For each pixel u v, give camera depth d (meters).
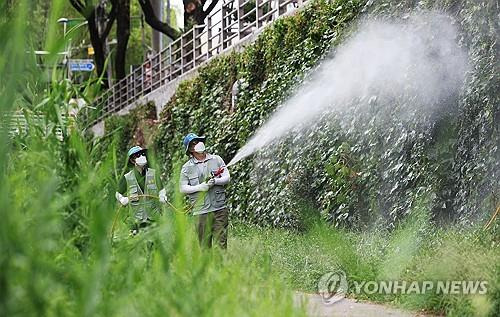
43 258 4.81
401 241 13.47
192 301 5.81
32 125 6.10
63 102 6.36
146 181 12.88
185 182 14.42
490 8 14.91
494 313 9.25
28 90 5.90
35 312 4.50
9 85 5.15
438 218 15.82
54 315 4.68
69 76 6.57
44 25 5.62
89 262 5.45
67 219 5.64
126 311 5.36
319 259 13.12
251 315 6.38
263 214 23.14
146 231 6.60
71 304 4.85
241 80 27.06
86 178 6.05
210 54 36.50
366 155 18.61
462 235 13.07
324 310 10.35
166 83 41.41
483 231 12.77
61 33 5.85
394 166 17.41
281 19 24.19
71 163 6.14
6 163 5.23
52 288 4.76
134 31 82.88
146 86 47.91
